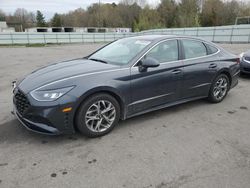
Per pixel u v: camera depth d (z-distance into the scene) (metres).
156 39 3.80
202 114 4.09
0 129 3.40
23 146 2.96
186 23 45.72
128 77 3.29
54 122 2.82
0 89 5.90
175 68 3.79
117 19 73.75
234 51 14.57
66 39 36.75
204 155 2.80
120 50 3.91
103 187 2.25
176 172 2.48
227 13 49.28
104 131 3.24
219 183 2.31
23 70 9.02
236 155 2.81
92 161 2.67
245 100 4.90
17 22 84.88
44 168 2.53
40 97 2.80
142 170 2.51
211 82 4.43
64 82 2.91
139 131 3.41
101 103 3.14
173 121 3.78
